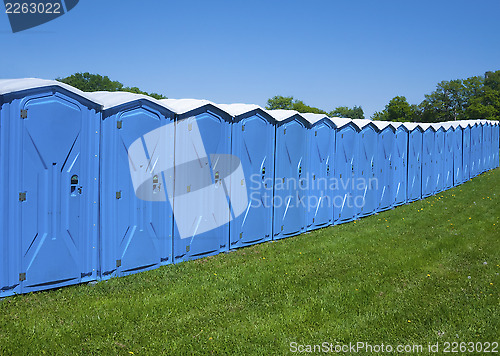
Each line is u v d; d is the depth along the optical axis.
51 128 5.74
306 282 6.60
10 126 5.39
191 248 7.70
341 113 118.75
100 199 6.33
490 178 19.45
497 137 24.06
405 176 14.45
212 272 7.00
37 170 5.66
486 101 90.06
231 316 5.29
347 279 6.78
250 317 5.26
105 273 6.44
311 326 5.05
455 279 6.68
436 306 5.57
